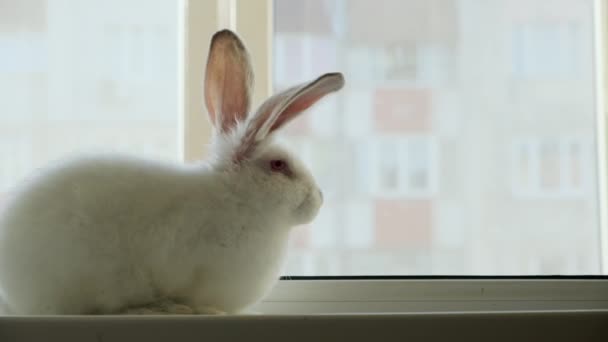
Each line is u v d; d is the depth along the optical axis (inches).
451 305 53.0
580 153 61.8
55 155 58.8
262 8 56.2
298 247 59.4
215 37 50.4
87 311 45.9
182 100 56.4
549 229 61.9
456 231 62.4
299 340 43.3
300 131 60.8
